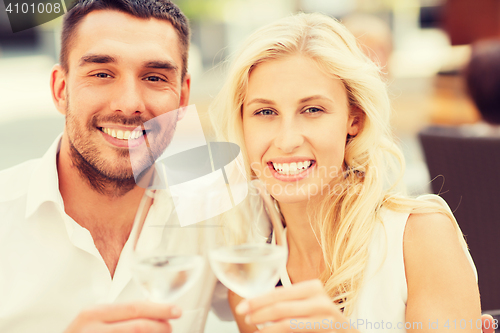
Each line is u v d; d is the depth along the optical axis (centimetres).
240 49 138
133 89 147
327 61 127
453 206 219
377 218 138
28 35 1387
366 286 133
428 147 223
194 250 119
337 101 131
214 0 934
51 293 145
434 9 634
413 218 134
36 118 812
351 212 139
